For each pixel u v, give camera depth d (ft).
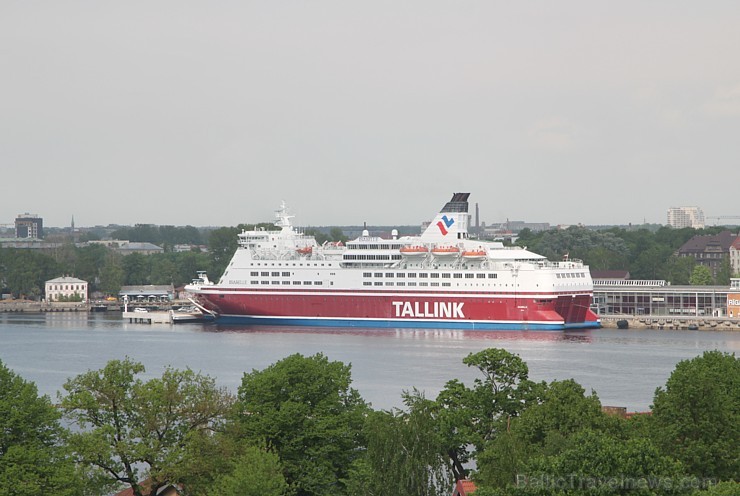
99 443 601.62
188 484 606.14
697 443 576.20
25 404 600.80
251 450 579.48
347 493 606.55
